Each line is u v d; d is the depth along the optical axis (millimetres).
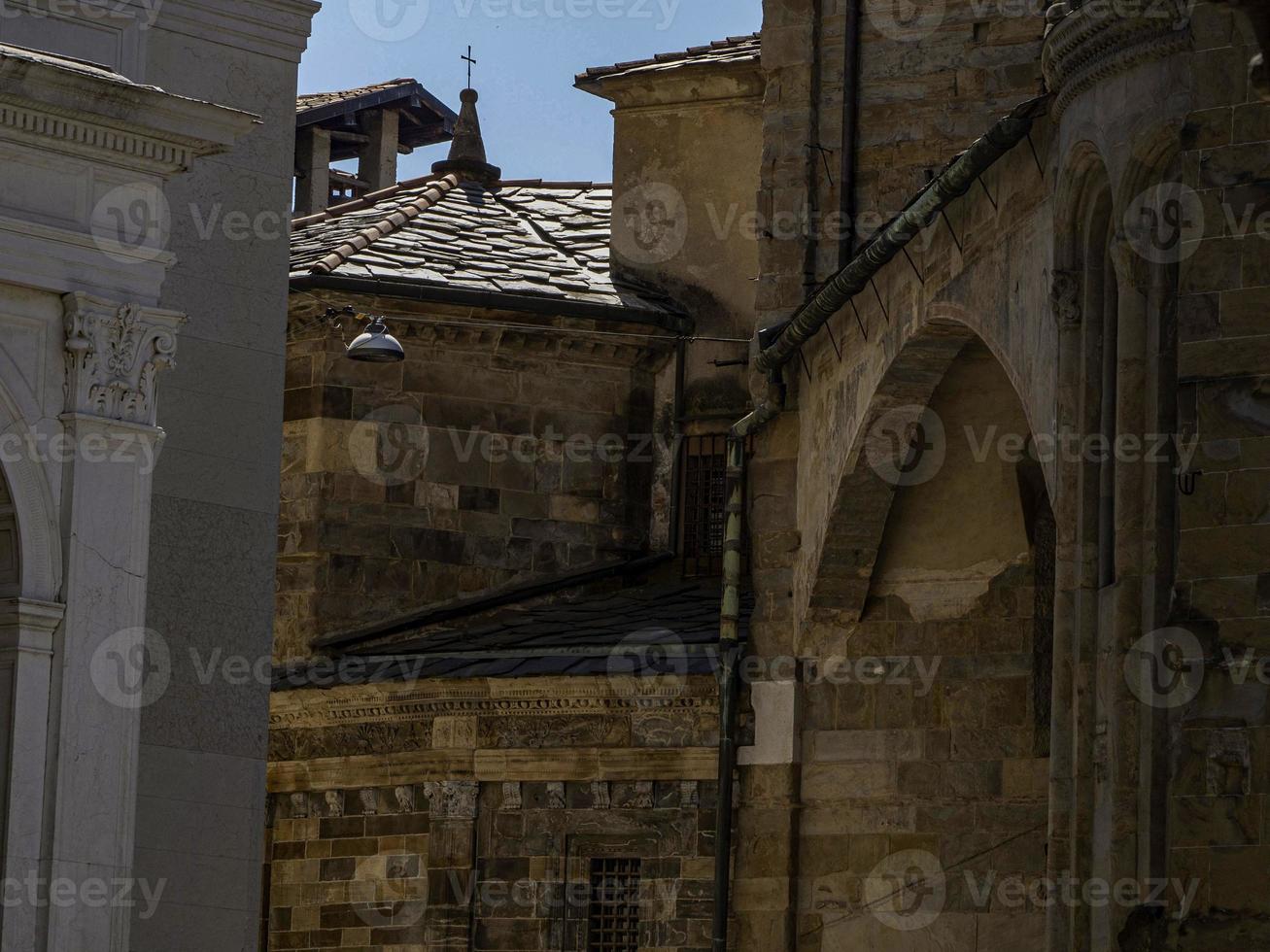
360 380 44031
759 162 45938
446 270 44906
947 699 38188
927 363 34469
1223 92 25219
